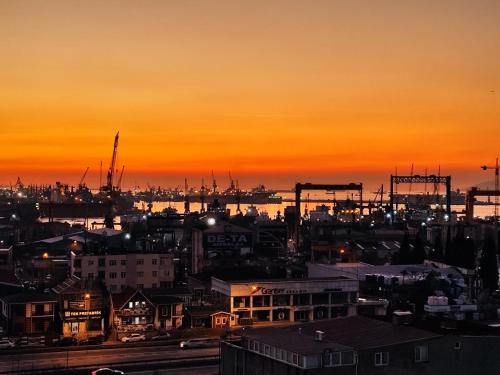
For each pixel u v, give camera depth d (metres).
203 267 171.88
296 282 131.38
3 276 138.75
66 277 152.12
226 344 77.81
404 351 68.50
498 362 70.31
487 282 158.62
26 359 101.31
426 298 132.75
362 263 175.88
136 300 120.81
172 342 112.81
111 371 90.19
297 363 66.94
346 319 81.62
